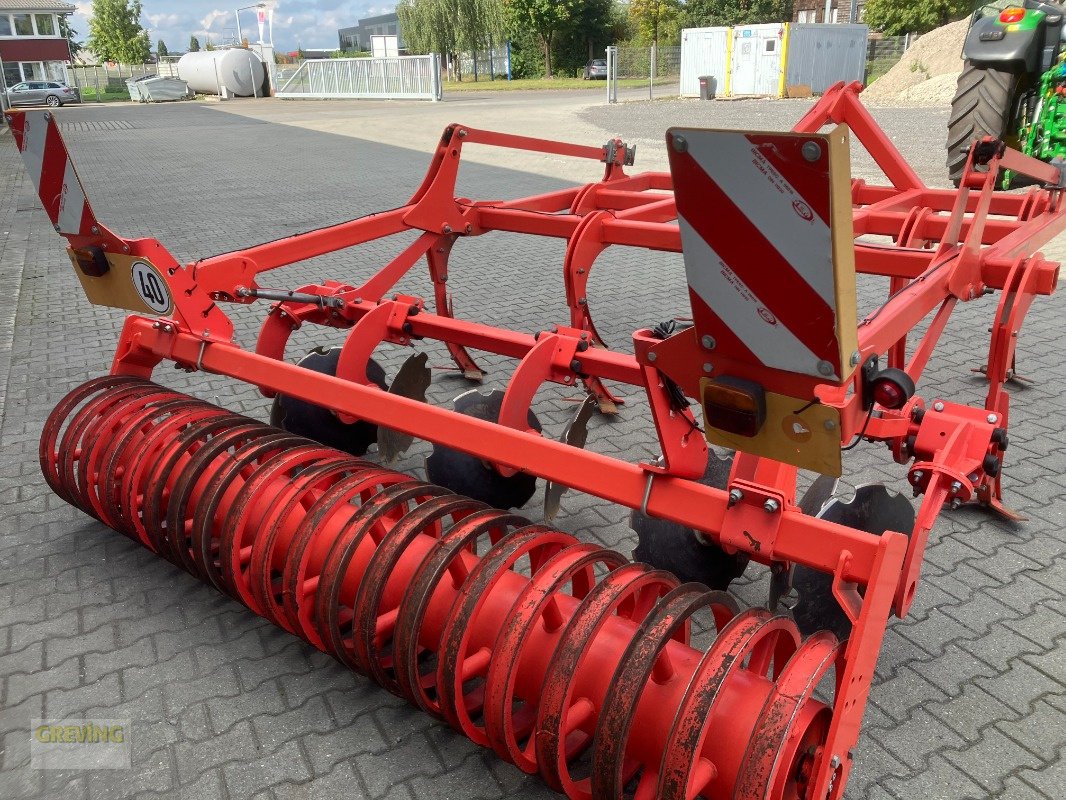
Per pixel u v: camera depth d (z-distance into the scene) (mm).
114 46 91062
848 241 1726
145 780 2629
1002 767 2600
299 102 40344
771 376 2014
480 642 2506
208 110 36812
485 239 10703
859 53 31484
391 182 14812
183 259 9461
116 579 3660
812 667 2031
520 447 2738
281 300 4039
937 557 3676
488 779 2619
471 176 14422
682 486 2459
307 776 2635
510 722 2271
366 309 4270
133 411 3646
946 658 3061
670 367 2207
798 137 1584
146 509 3262
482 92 42594
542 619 2422
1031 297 3701
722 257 1867
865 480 4402
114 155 20469
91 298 4137
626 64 40031
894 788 2529
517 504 3992
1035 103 6309
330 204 12836
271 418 4105
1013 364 5355
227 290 3918
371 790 2580
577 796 2234
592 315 7281
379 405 3055
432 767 2668
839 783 2096
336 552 2693
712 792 2105
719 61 30953
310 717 2877
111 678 3062
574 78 58094
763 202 1719
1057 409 5086
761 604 3400
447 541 2545
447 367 6051
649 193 5984
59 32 57688
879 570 2080
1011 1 6348
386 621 2646
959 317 6902
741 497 2342
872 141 4883
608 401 5129
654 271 8875
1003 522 3943
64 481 3648
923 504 2756
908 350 6105
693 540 3107
